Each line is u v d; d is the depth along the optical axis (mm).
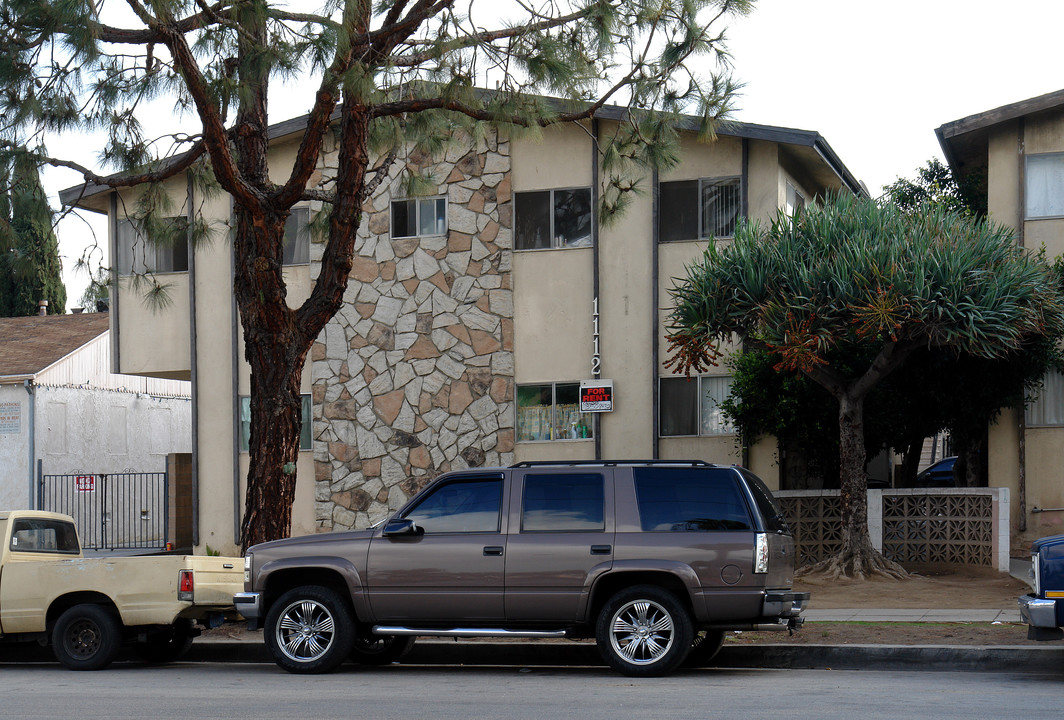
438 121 14156
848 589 14977
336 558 10398
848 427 16047
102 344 30375
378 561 10297
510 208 20141
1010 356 16797
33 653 13156
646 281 19453
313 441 20891
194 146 13734
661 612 9812
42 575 11359
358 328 20766
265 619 10773
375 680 9961
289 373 13555
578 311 19766
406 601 10227
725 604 9664
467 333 20219
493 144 20281
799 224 15633
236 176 12742
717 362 19141
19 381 27609
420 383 20359
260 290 13312
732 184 19172
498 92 12500
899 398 17578
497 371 20047
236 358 21438
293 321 13641
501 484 10336
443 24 11781
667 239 19438
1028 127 18438
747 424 18078
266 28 11422
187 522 22922
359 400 20641
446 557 10164
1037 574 9289
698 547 9742
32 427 27609
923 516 16656
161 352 22094
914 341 15398
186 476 22984
